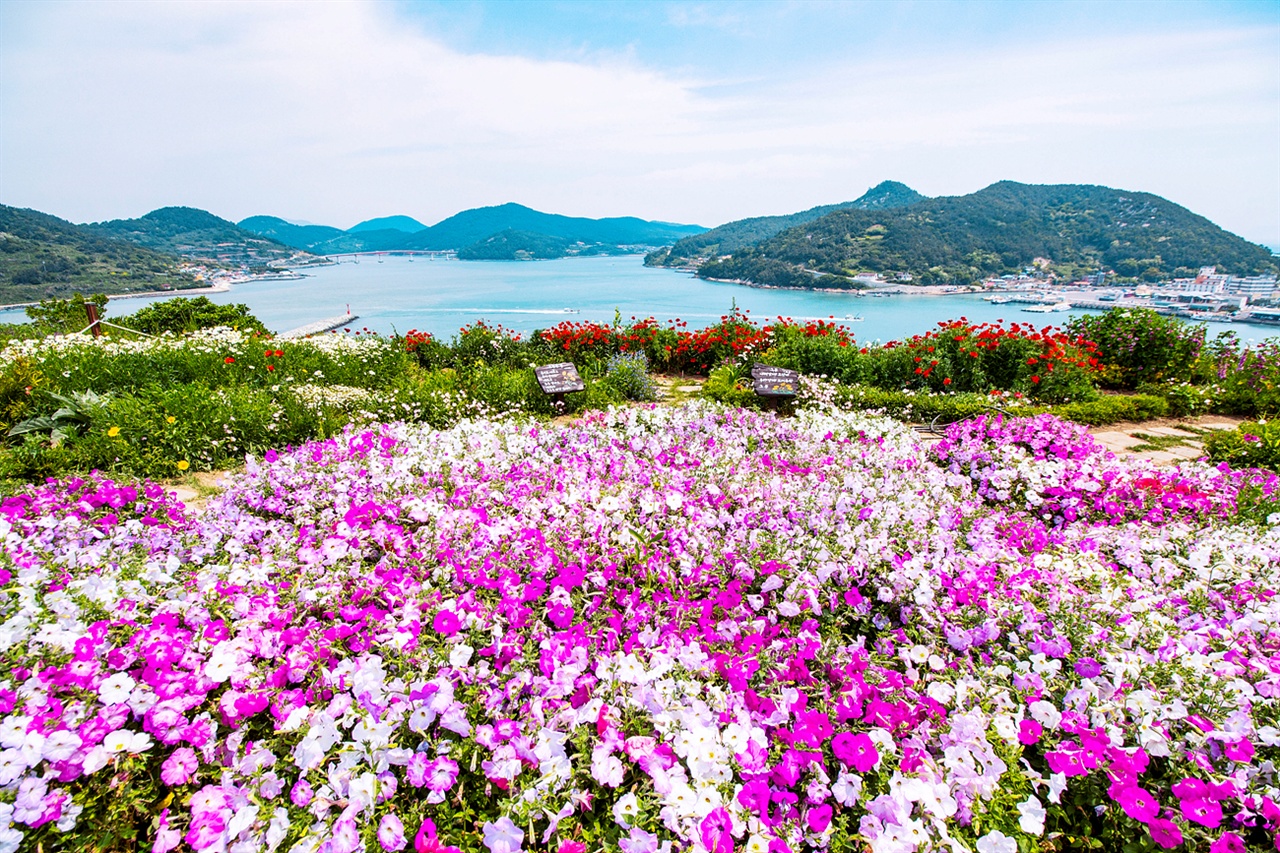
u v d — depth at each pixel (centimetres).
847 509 296
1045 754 173
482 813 159
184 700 170
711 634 209
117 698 167
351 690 179
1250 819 165
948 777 166
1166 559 290
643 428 448
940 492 348
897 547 262
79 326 1034
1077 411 617
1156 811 159
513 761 157
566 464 351
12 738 148
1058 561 260
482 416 588
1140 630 218
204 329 980
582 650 189
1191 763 171
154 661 180
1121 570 290
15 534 258
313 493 332
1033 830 156
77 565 246
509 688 180
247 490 342
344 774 155
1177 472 395
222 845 145
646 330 927
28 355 677
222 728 181
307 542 267
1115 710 180
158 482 435
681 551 246
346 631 200
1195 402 667
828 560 245
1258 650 217
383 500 307
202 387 567
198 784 167
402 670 184
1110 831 166
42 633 183
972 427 486
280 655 192
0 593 208
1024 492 393
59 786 155
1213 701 181
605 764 159
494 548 248
